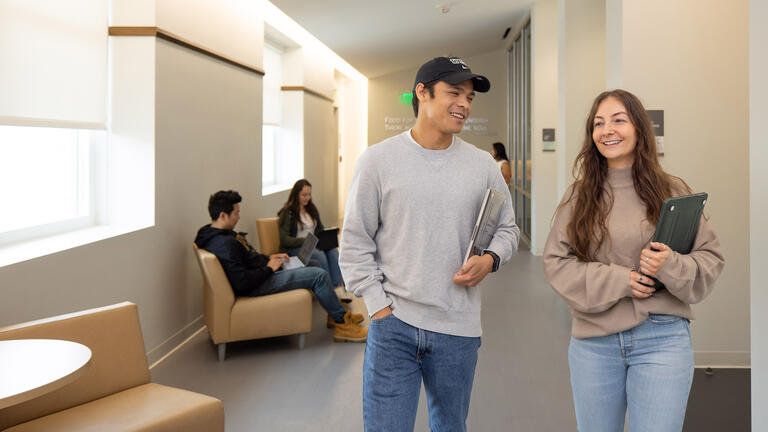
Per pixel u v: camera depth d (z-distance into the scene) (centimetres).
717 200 418
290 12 746
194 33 535
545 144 927
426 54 1347
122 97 450
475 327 210
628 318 195
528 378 415
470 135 1533
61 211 419
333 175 1330
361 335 499
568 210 216
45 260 326
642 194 203
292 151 989
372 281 205
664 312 193
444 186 206
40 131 393
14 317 302
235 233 483
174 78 490
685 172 419
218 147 602
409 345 204
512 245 221
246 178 697
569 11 671
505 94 1516
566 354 467
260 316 457
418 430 336
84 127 412
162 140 466
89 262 368
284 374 424
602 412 205
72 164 430
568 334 522
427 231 204
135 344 281
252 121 718
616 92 209
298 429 335
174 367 441
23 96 349
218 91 600
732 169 416
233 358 461
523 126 1116
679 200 184
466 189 208
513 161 1308
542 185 931
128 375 276
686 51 416
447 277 205
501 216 226
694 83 416
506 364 445
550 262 213
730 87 414
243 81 682
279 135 989
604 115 205
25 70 350
